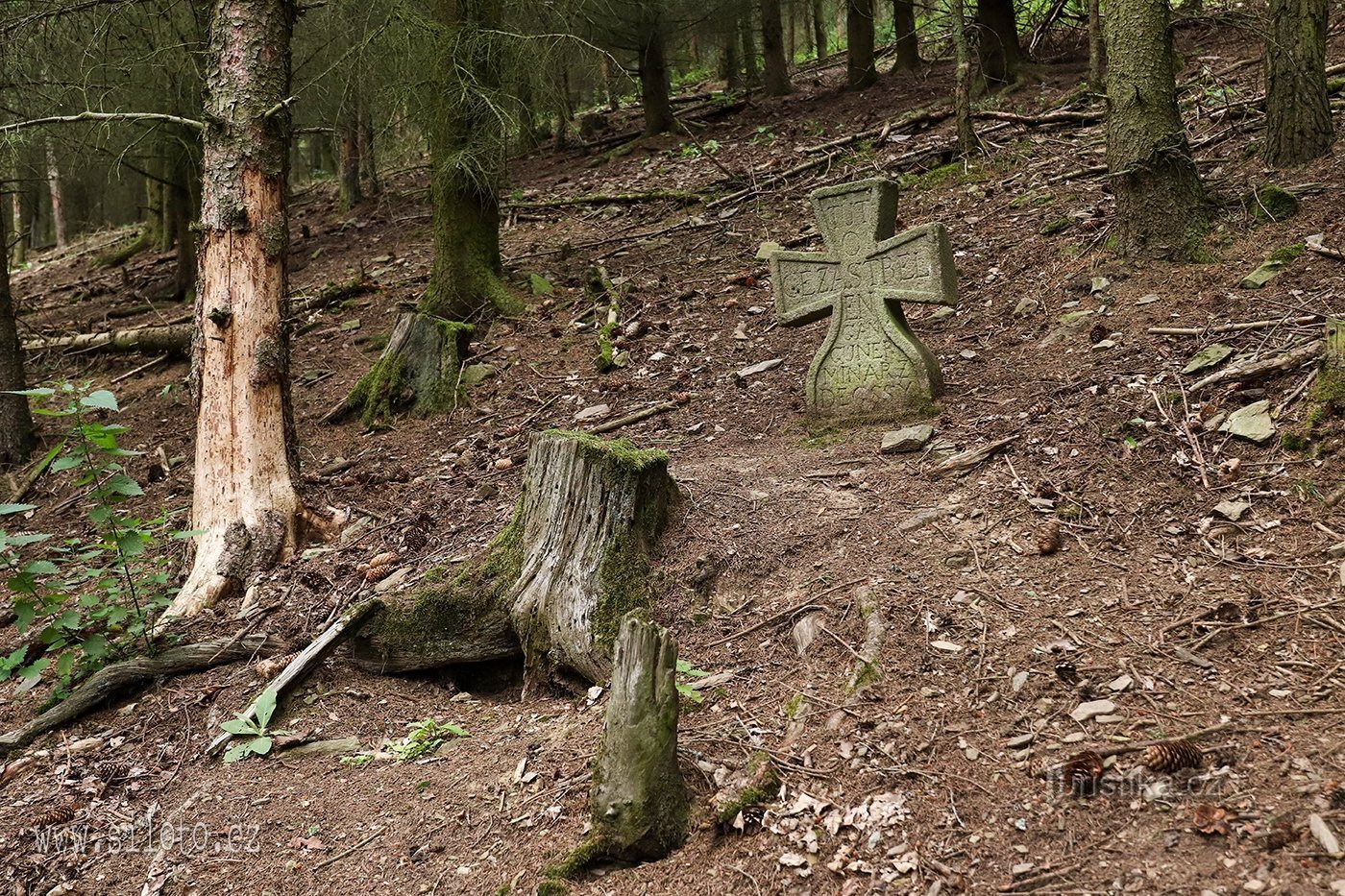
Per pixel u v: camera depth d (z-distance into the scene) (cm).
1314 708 306
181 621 519
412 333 827
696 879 300
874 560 435
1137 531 420
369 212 1599
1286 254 591
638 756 319
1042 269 716
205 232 591
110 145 1105
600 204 1272
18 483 856
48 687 495
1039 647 362
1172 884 257
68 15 835
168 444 877
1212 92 962
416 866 332
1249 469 437
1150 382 518
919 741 331
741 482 521
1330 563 372
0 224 928
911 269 578
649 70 1577
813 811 313
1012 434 512
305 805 377
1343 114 786
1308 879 248
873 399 589
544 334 885
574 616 439
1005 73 1288
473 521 574
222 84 592
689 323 842
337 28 1024
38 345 1239
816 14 2075
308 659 453
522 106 943
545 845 325
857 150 1188
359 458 739
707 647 417
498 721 424
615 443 474
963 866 279
